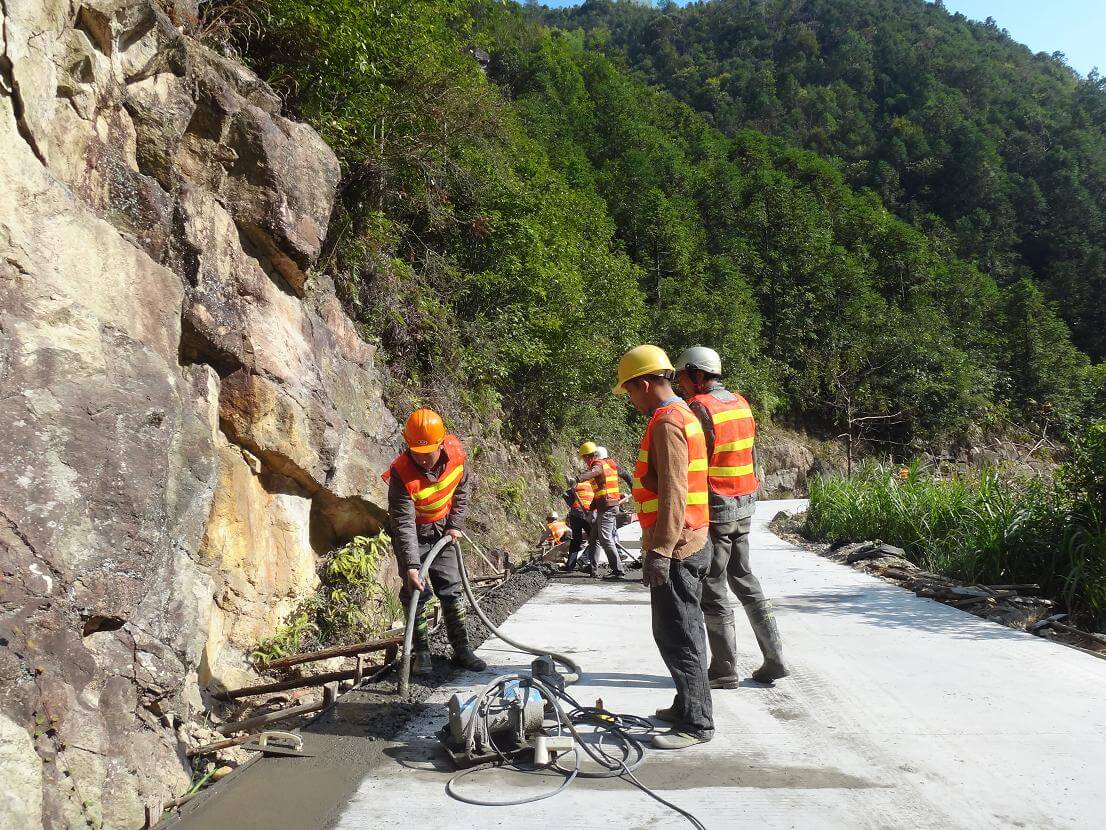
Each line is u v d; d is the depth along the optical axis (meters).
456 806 2.82
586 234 21.73
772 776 3.03
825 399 36.09
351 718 3.82
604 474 8.53
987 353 43.16
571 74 39.53
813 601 6.64
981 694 4.03
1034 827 2.57
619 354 19.98
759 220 38.81
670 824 2.63
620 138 38.66
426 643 4.64
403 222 11.55
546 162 21.91
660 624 3.45
